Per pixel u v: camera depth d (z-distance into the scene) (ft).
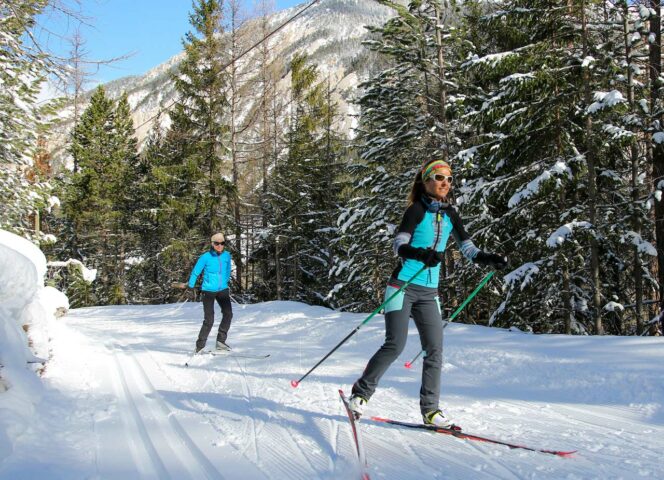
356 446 9.33
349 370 17.60
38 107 35.83
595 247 32.81
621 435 9.89
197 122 70.74
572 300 36.96
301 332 28.30
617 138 28.81
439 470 8.36
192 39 69.51
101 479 8.34
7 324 13.83
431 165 10.14
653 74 32.89
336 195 76.84
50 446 9.87
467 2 44.47
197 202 72.49
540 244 34.40
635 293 37.01
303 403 13.23
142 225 100.73
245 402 13.64
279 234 75.05
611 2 32.65
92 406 13.26
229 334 29.50
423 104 45.42
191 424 11.64
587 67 30.04
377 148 46.83
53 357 18.38
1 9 24.17
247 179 76.69
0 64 30.48
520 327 38.06
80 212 97.14
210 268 22.11
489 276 10.64
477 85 45.24
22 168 41.22
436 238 10.19
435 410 10.25
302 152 74.95
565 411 11.80
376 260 54.13
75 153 95.30
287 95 78.59
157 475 8.60
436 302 10.46
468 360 17.71
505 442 9.59
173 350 23.80
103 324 37.93
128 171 99.91
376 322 27.50
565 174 30.55
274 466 8.88
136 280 109.50
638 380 13.14
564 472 8.04
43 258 21.03
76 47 24.89
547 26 33.99
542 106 33.09
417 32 42.93
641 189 35.68
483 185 34.68
